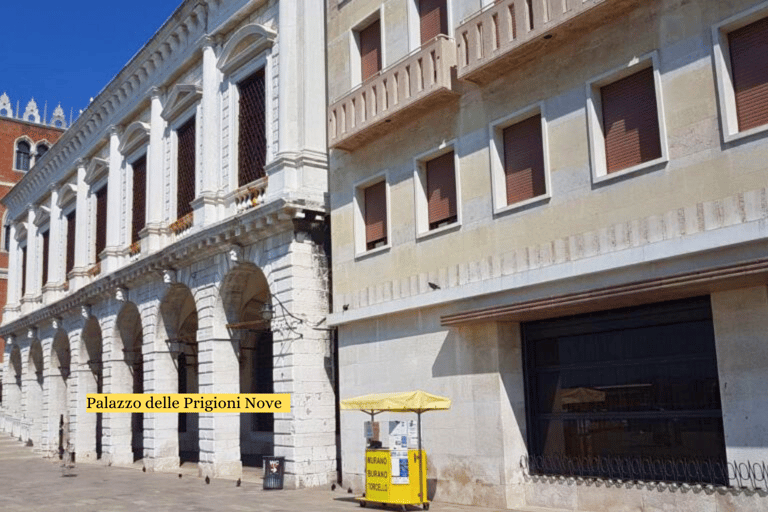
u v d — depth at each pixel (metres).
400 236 18.12
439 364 16.73
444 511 14.89
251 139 24.44
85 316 35.16
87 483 23.56
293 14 23.02
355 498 17.09
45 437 40.53
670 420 13.16
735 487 11.74
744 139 11.66
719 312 12.20
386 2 19.20
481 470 15.51
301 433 20.61
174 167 28.89
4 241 63.69
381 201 19.38
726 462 12.05
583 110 14.14
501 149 15.98
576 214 14.06
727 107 11.95
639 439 13.63
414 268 17.62
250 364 30.44
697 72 12.41
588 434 14.54
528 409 15.56
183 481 23.06
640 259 12.62
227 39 26.08
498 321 15.50
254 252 22.91
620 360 14.08
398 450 15.54
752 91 11.91
